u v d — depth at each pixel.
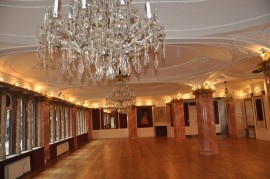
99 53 5.45
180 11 6.85
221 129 28.52
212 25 7.04
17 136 11.59
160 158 13.95
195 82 14.87
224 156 13.50
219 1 6.55
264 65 7.78
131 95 14.38
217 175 9.29
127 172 10.60
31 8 6.10
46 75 12.31
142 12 6.26
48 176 10.67
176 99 23.33
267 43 7.30
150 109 30.69
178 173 9.95
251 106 22.28
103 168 11.80
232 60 10.21
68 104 20.59
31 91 12.88
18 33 6.72
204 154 14.23
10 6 5.90
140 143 23.00
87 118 29.09
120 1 4.71
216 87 21.61
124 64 6.00
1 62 9.13
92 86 16.08
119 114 31.09
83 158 15.48
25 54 8.77
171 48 9.03
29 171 11.86
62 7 5.95
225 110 28.50
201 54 9.97
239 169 10.12
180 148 17.95
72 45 5.59
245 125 23.81
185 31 7.15
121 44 5.40
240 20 6.71
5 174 9.88
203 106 14.70
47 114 15.12
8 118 11.36
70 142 20.91
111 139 29.00
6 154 11.12
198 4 6.70
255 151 14.73
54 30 5.44
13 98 11.55
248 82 20.47
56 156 16.56
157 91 21.77
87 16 4.83
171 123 28.12
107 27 5.16
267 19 6.37
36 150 13.31
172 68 12.41
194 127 28.34
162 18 6.93
